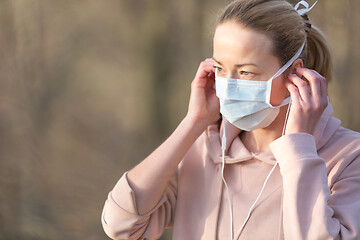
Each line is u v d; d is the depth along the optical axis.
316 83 3.00
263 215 3.07
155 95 15.73
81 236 11.02
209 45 3.43
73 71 17.66
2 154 13.52
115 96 18.44
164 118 15.75
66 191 12.81
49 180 13.22
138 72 16.86
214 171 3.34
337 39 11.12
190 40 15.70
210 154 3.33
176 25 15.70
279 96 3.04
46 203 11.91
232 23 2.97
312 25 3.26
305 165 2.89
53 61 16.77
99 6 17.52
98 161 15.49
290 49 2.99
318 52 3.30
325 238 2.75
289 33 2.96
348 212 2.86
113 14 17.50
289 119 3.00
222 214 3.22
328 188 2.87
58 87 16.84
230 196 3.21
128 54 17.78
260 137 3.24
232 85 3.01
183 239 3.35
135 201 3.26
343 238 2.79
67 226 11.26
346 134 3.15
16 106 14.71
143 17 16.19
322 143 3.10
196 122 3.33
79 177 13.95
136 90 17.78
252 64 2.95
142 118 16.22
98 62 18.11
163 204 3.44
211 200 3.28
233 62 2.98
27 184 12.47
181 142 3.30
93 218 11.75
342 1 11.00
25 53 15.02
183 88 16.11
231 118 3.09
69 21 17.28
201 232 3.28
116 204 3.28
